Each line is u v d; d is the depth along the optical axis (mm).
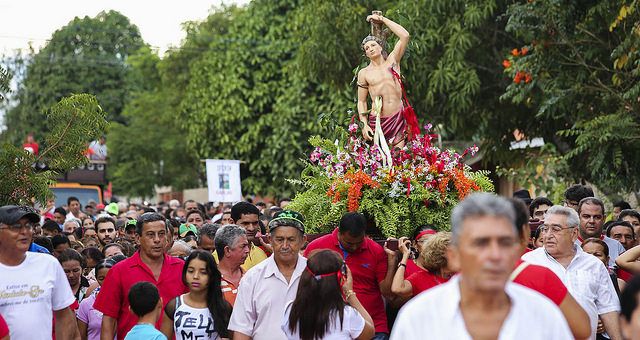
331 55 23094
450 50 21172
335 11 23172
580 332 6098
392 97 11375
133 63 51969
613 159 16953
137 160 47719
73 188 28562
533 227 11180
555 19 17641
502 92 22203
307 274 7730
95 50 62438
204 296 8641
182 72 44156
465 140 24062
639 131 16578
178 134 46312
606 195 19578
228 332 8633
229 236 9469
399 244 9398
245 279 8539
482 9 21016
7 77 11875
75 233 15547
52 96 58781
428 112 22406
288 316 7906
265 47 34906
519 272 6129
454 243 4809
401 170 10695
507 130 22781
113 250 11984
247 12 35781
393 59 11508
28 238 8117
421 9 21625
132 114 50312
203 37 42531
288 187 33688
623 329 4809
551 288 6055
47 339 8258
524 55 18828
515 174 20875
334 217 10594
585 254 8430
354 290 9484
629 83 17266
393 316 10266
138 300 8297
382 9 23438
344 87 23906
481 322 4766
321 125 12539
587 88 17672
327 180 10898
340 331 7699
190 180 47750
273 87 34844
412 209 10625
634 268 9758
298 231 8492
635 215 12734
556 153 21797
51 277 8344
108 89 60375
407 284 9070
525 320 4762
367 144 11352
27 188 10938
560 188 19875
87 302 10102
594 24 18047
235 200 24391
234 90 34875
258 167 34188
